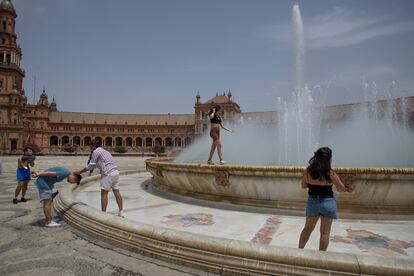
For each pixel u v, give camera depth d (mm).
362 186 6555
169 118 131750
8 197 10891
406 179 6371
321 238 4223
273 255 3797
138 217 7008
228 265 3990
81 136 121438
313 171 4180
